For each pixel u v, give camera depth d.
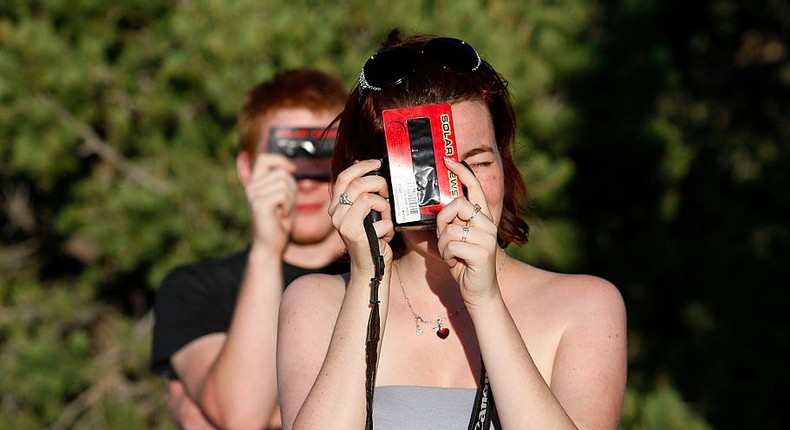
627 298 17.53
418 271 6.12
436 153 5.52
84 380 19.59
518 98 15.27
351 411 5.41
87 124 17.89
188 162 17.53
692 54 23.70
